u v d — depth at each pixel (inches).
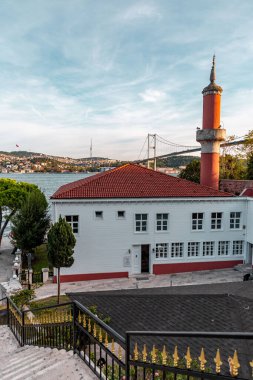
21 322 463.5
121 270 1206.9
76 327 305.4
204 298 555.2
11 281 1076.5
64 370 278.5
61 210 1151.6
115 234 1193.4
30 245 1368.1
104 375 260.7
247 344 377.4
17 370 313.0
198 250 1273.4
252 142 2274.9
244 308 504.1
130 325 478.3
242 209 1288.1
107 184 1258.6
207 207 1263.5
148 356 320.8
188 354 175.3
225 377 157.2
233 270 1275.8
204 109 1700.3
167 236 1237.1
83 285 1128.8
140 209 1204.5
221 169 2484.0
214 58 1692.9
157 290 633.0
